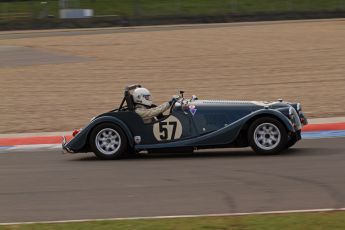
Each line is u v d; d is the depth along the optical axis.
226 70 93.38
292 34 136.00
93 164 40.38
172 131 40.81
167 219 24.78
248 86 80.00
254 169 35.59
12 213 28.11
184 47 118.94
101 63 102.50
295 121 40.28
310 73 88.19
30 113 68.19
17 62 105.69
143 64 100.94
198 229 22.73
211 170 36.00
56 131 58.62
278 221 23.39
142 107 41.72
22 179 36.31
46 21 186.50
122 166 39.00
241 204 27.69
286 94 73.56
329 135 49.41
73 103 72.88
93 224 24.31
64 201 30.00
